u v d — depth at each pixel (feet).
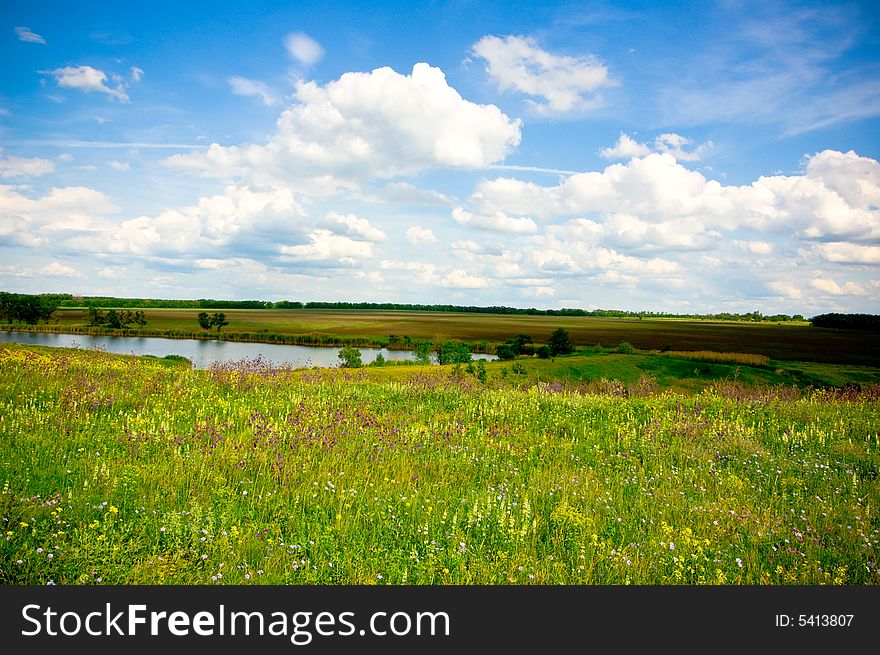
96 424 42.27
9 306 600.80
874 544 26.96
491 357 383.45
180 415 48.39
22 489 27.04
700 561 24.48
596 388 97.91
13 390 51.29
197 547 22.67
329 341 517.14
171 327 629.51
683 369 237.04
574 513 27.86
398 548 24.29
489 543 25.43
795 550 25.85
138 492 27.99
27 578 19.74
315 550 23.36
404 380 93.76
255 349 416.26
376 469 36.04
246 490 29.48
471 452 41.91
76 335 486.38
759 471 38.93
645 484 35.55
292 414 51.57
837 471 40.06
